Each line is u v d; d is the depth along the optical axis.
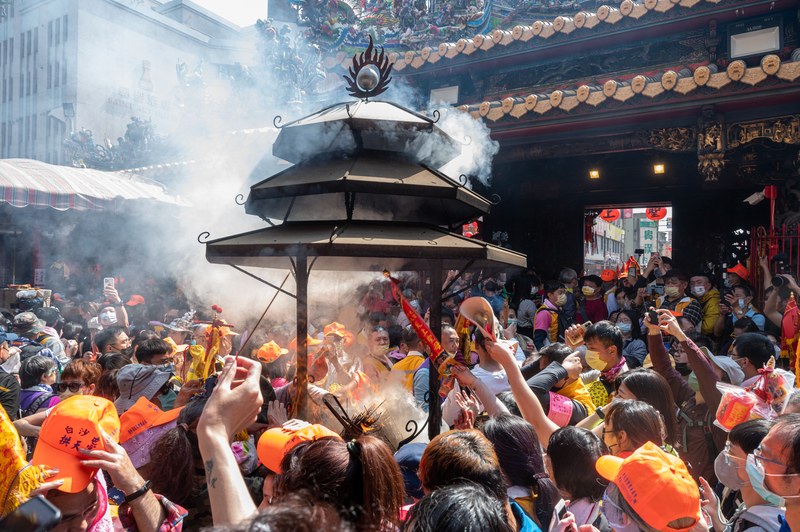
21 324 5.23
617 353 3.62
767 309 5.47
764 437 1.71
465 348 2.30
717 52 7.70
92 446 1.36
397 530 1.23
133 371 3.26
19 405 3.78
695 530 1.60
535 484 1.77
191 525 1.96
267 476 1.59
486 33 9.62
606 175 11.86
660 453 1.40
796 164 6.89
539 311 6.84
